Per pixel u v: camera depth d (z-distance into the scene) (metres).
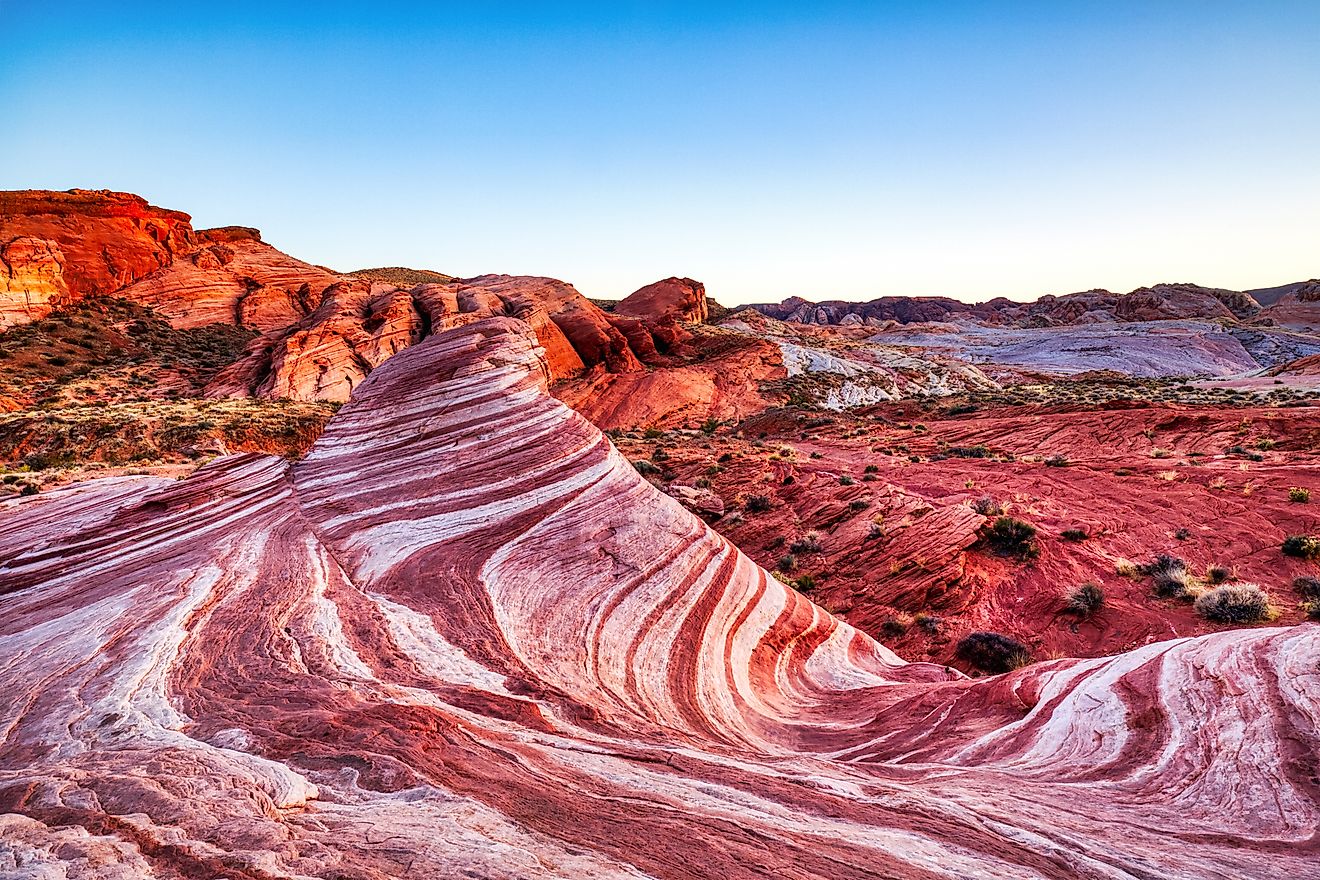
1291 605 15.62
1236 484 25.22
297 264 89.19
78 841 3.06
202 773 4.16
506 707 6.74
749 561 13.61
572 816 4.06
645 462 34.78
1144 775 5.70
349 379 54.00
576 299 83.75
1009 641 15.14
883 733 8.60
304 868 2.89
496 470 13.59
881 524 22.38
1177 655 7.66
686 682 9.26
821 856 3.76
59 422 35.75
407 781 4.37
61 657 7.62
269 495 13.45
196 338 66.88
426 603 9.75
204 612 8.90
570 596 10.47
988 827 4.49
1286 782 4.99
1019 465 32.19
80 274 68.44
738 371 72.81
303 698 6.30
